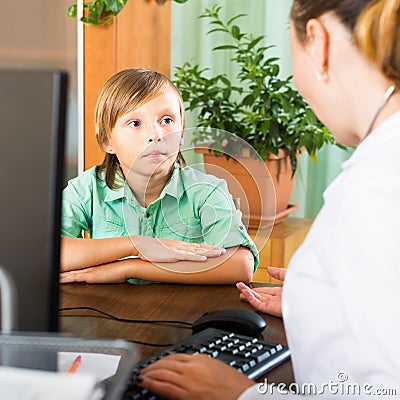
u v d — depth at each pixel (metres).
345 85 0.92
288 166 2.84
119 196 1.69
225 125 2.83
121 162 1.74
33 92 0.67
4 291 0.69
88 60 2.44
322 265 0.84
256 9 3.11
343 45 0.90
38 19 2.48
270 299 1.34
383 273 0.78
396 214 0.80
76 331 1.20
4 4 2.48
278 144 2.78
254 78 2.88
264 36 3.02
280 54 3.13
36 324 0.69
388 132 0.87
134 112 1.70
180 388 0.89
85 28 2.42
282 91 3.08
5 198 0.68
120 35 2.44
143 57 2.66
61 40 2.48
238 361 1.01
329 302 0.83
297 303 0.86
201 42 3.17
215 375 0.91
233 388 0.89
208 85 2.92
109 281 1.48
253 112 2.88
